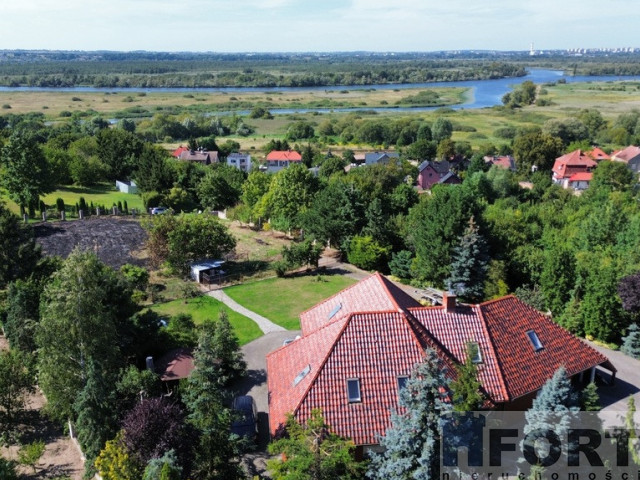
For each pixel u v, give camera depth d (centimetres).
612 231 6556
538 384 3362
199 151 15550
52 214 8794
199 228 6150
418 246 5866
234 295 5688
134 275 5603
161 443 2623
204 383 2869
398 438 2394
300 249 6247
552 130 19088
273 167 15275
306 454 2298
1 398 3362
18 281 4275
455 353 3306
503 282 5378
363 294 3806
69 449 3284
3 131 14938
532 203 10450
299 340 3541
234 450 2881
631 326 4378
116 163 12100
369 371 3058
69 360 3152
